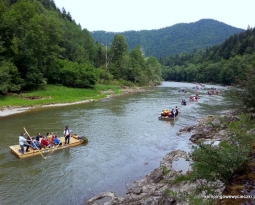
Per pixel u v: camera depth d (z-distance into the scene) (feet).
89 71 177.06
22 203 34.76
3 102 111.55
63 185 40.34
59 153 55.26
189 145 61.31
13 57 134.21
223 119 74.74
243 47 347.56
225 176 21.63
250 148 26.50
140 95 175.01
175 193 27.32
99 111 106.93
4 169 46.16
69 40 259.60
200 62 457.27
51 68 162.30
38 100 123.34
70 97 140.87
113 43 259.80
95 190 38.81
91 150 57.62
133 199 33.42
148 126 81.71
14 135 68.54
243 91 36.29
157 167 47.96
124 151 57.16
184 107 121.19
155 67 380.37
